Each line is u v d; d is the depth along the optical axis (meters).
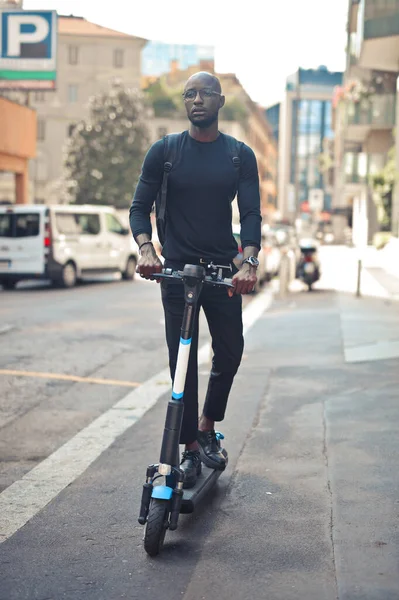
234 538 3.53
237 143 3.84
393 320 11.95
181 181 3.76
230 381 4.15
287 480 4.35
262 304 15.57
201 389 7.16
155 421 5.96
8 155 27.64
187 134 3.83
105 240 21.52
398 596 2.89
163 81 80.25
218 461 4.18
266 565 3.22
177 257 3.84
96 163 57.06
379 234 38.91
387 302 15.05
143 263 3.52
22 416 6.27
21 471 4.75
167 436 3.42
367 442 5.02
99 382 7.72
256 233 3.74
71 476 4.58
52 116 70.50
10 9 27.11
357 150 50.66
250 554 3.34
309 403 6.30
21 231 19.31
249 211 3.80
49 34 27.06
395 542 3.40
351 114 43.25
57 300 16.20
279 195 135.38
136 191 3.81
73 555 3.39
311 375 7.52
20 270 19.23
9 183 58.22
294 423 5.65
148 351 9.75
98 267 21.17
